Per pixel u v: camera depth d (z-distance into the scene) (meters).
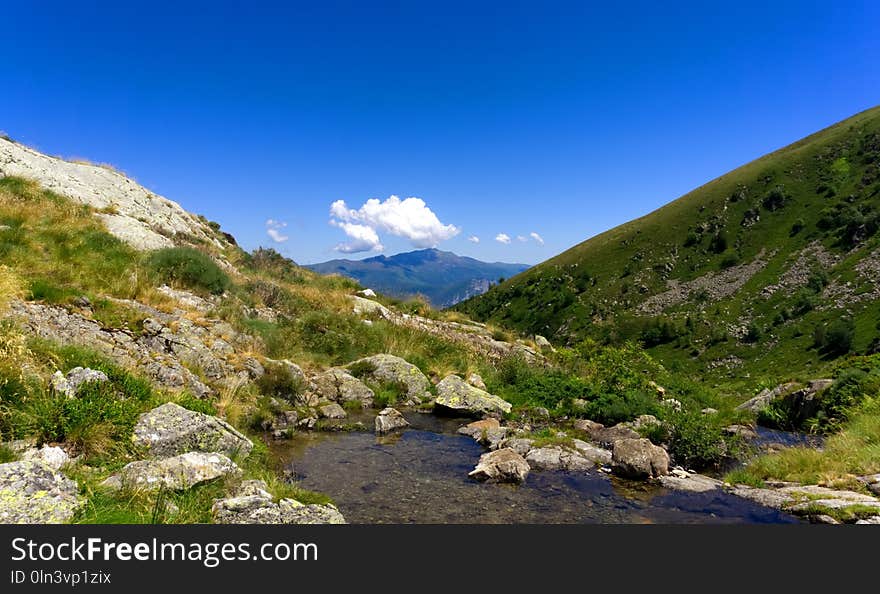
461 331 26.98
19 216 17.39
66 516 5.08
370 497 8.19
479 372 18.73
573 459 10.37
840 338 101.44
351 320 20.48
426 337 21.81
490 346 24.39
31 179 22.08
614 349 18.75
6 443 6.25
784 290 135.50
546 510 8.00
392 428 12.77
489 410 14.58
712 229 179.25
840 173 169.25
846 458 9.82
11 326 8.82
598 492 8.89
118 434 7.28
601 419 14.72
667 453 10.78
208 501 6.19
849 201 155.38
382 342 19.75
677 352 129.75
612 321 156.62
